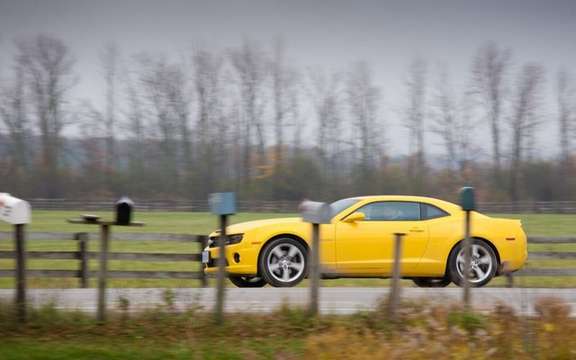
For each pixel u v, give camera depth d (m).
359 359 22.41
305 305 26.88
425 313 26.12
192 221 133.50
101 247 25.23
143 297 30.09
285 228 37.59
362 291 38.06
